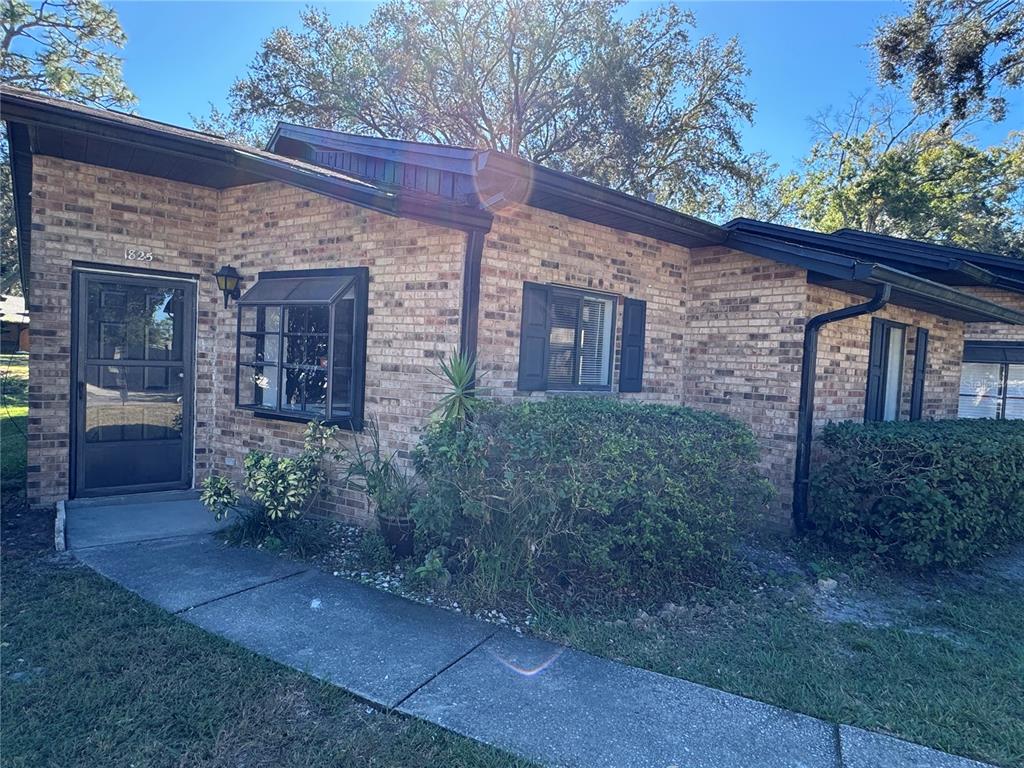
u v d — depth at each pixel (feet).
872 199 69.82
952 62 47.60
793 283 22.40
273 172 19.57
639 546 14.90
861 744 9.77
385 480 17.43
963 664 12.72
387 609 14.20
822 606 16.02
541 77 68.39
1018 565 20.79
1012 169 67.72
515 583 14.82
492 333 19.29
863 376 25.75
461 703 10.48
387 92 67.87
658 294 24.67
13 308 76.59
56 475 20.99
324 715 9.98
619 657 12.45
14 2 68.49
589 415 16.49
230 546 17.94
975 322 34.71
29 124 16.97
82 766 8.45
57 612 12.92
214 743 9.05
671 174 74.90
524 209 19.99
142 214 22.18
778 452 22.63
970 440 19.95
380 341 19.85
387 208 16.44
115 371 22.09
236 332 23.08
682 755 9.34
